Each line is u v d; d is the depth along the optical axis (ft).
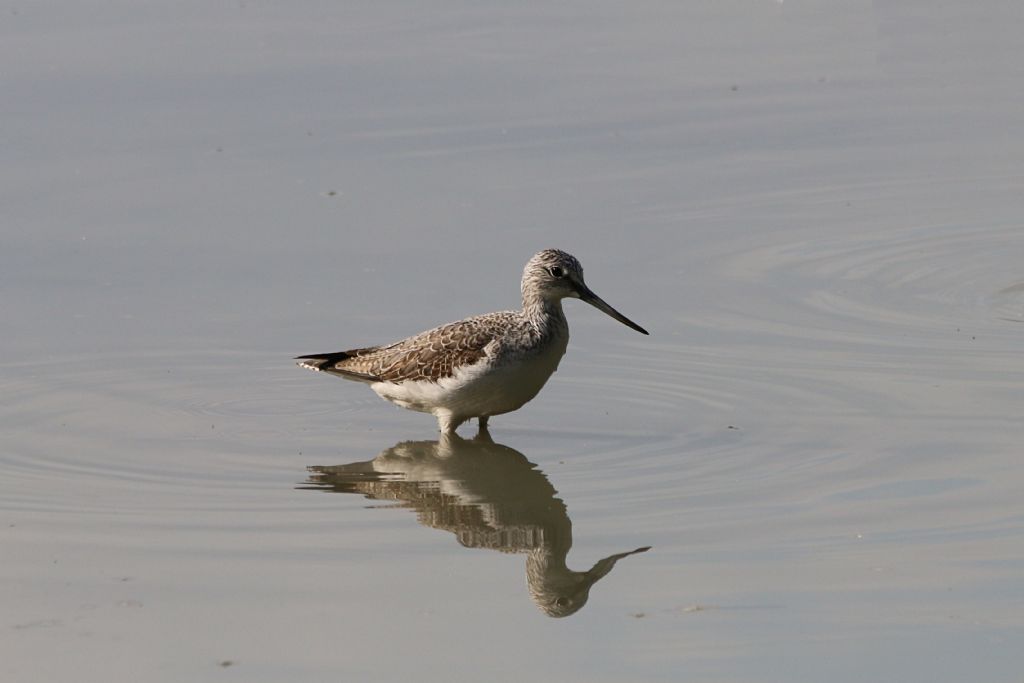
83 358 55.93
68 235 67.36
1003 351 54.80
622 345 56.85
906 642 34.35
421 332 55.26
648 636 35.09
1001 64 88.84
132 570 39.24
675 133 79.30
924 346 55.62
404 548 40.88
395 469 47.19
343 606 37.22
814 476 44.60
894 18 97.35
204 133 78.38
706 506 42.78
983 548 39.11
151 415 51.29
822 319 58.65
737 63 89.15
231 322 59.00
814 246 66.44
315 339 57.36
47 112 80.43
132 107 81.30
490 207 70.18
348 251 65.72
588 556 39.68
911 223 68.90
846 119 81.35
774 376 53.21
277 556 40.24
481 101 82.99
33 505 43.57
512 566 39.70
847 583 37.40
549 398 52.70
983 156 76.59
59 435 49.34
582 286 49.06
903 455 45.93
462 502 44.32
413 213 69.62
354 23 95.09
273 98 82.94
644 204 70.74
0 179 72.79
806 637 34.78
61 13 95.91
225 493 44.83
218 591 37.99
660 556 39.52
